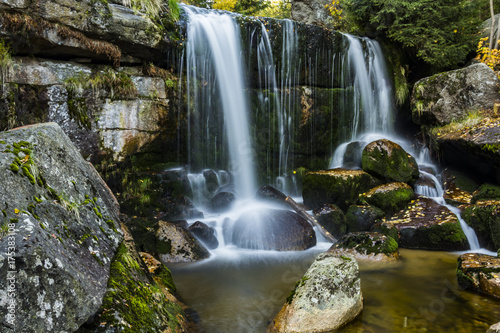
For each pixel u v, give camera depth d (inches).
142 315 87.0
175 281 181.3
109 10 225.5
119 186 257.3
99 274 81.2
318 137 381.1
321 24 508.1
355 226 265.1
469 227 249.8
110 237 97.4
